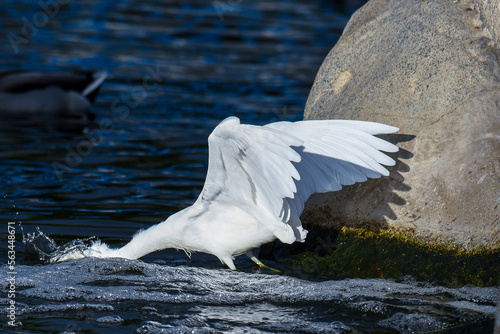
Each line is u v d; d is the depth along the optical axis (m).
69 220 13.16
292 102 22.42
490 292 10.18
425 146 10.85
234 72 26.36
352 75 12.28
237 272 11.07
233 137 9.23
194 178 15.95
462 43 11.25
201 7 38.44
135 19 34.69
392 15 12.27
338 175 10.08
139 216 13.48
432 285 10.45
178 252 12.09
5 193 14.55
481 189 10.52
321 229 11.47
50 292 10.11
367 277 10.84
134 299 9.95
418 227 10.74
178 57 28.44
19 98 22.44
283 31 33.69
